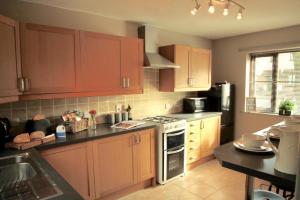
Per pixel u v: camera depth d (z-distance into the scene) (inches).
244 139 56.0
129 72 113.3
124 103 128.0
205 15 113.0
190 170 138.7
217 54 179.6
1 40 67.5
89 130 101.3
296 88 144.8
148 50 129.4
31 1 93.1
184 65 140.1
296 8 102.3
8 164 59.9
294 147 38.6
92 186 92.7
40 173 52.1
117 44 107.3
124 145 102.7
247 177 58.5
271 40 147.3
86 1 93.8
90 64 98.4
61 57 89.6
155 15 113.8
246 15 113.0
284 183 38.1
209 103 164.1
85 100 112.2
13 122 90.6
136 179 109.0
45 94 86.5
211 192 111.0
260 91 161.8
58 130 88.1
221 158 49.1
